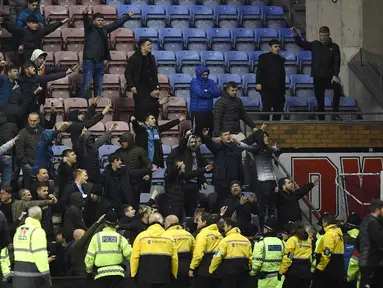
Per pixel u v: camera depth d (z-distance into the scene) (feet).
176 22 253.44
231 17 256.93
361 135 218.18
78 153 187.42
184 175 186.50
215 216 170.81
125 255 154.30
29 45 214.48
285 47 250.16
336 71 222.07
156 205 188.65
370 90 237.25
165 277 154.81
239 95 232.94
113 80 224.33
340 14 247.09
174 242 160.66
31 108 192.34
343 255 165.58
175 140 214.90
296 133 215.72
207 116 205.67
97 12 230.07
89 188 183.42
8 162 187.11
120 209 182.19
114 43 239.50
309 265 164.66
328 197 216.13
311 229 174.91
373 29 247.09
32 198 179.83
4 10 241.14
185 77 231.71
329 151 218.59
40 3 247.70
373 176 217.56
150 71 205.77
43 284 152.15
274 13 259.60
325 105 231.09
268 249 163.43
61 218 185.06
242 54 242.17
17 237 152.15
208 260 162.20
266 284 164.04
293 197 190.49
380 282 157.99
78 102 215.10
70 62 229.86
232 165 192.65
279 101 219.00
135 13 251.19
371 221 156.87
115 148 207.31
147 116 197.98
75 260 165.37
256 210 181.57
